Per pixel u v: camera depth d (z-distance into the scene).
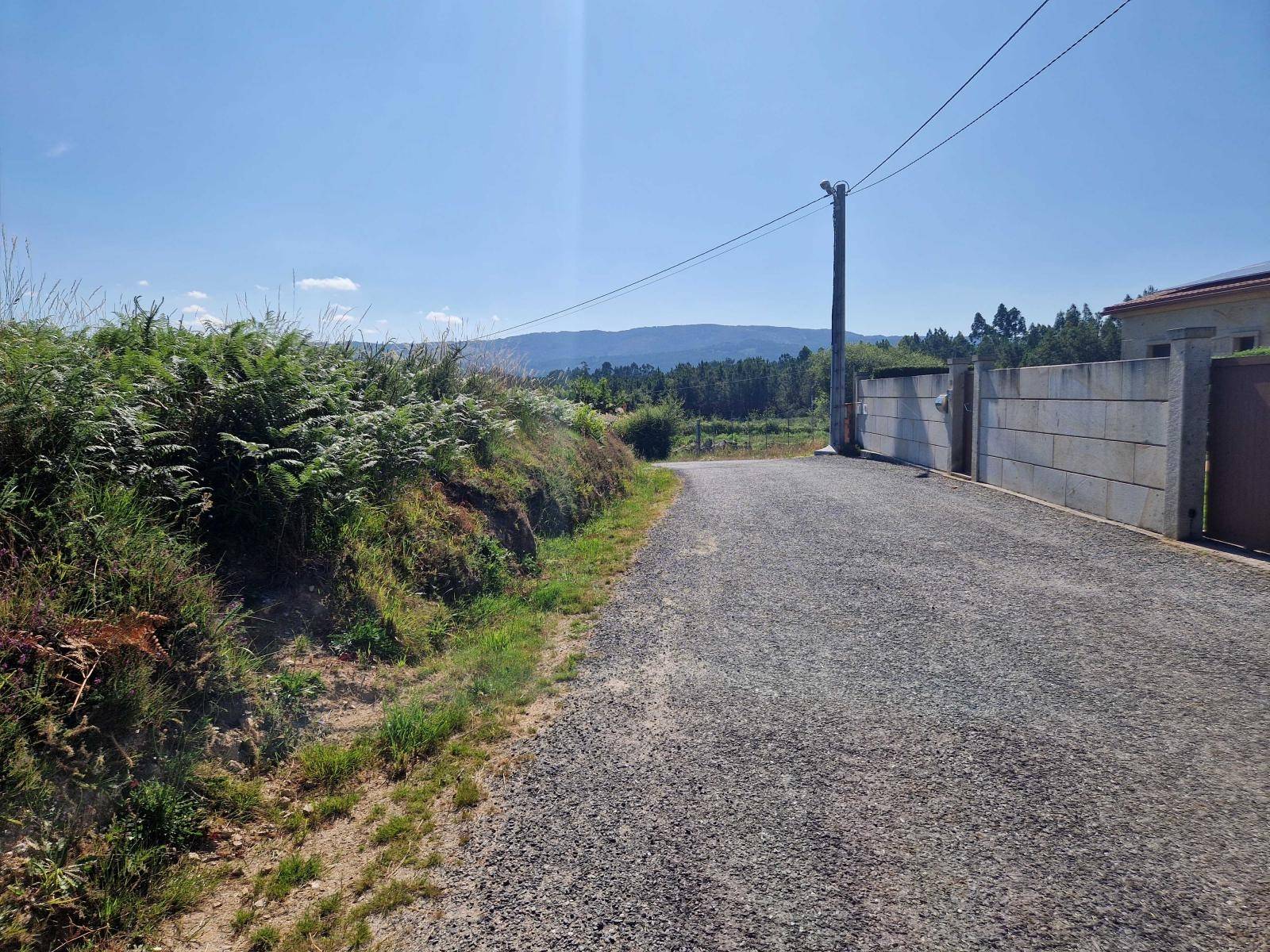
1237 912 2.40
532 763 3.53
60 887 2.43
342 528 5.23
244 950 2.40
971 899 2.51
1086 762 3.35
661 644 5.07
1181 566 6.21
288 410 5.42
